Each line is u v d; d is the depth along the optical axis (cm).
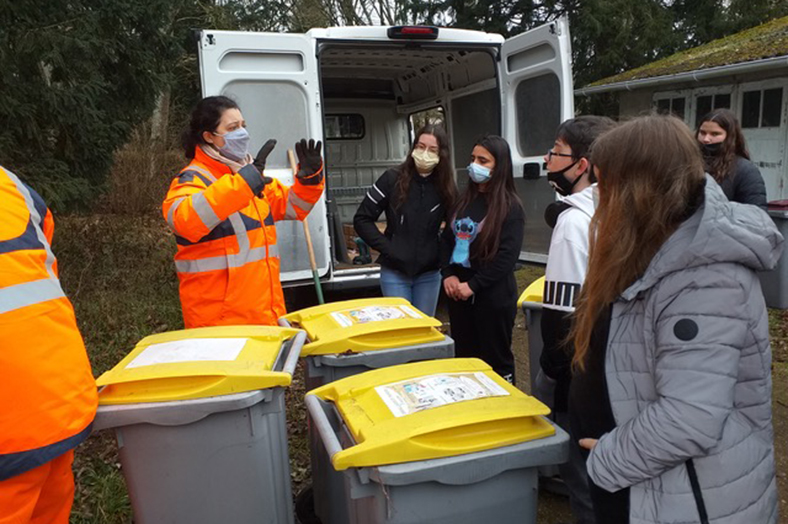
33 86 513
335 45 431
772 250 117
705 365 113
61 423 141
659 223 121
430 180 328
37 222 155
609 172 128
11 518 140
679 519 123
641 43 1314
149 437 158
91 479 282
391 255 328
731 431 123
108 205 965
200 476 161
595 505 148
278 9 1545
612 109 1402
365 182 747
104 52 561
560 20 431
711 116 369
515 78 481
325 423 147
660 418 116
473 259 288
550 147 452
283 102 405
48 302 143
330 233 440
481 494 137
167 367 161
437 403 146
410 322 206
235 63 391
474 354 305
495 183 280
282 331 195
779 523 245
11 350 133
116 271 668
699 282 116
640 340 127
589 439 146
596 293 131
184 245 241
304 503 233
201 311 243
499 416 138
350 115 732
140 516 162
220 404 153
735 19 1388
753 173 362
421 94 677
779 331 454
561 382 211
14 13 490
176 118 1447
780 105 844
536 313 244
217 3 1437
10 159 520
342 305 236
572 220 197
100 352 454
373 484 133
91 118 559
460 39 477
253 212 251
